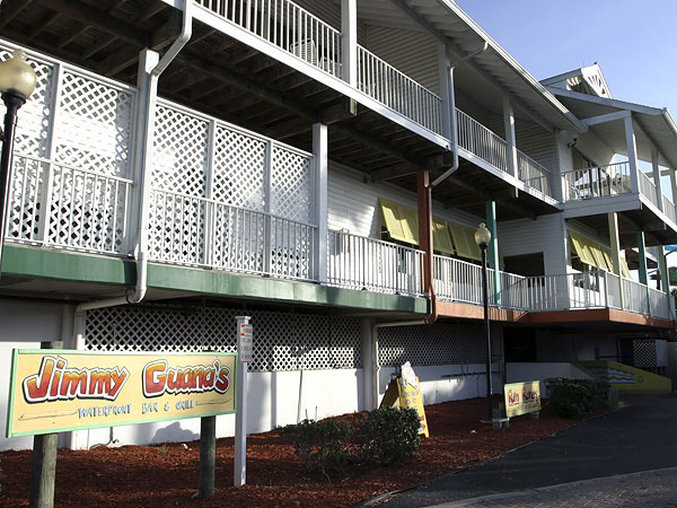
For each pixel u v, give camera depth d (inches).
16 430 166.7
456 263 563.8
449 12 506.0
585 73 873.5
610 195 721.6
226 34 316.2
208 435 227.0
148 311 346.6
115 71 339.0
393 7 517.7
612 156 965.2
